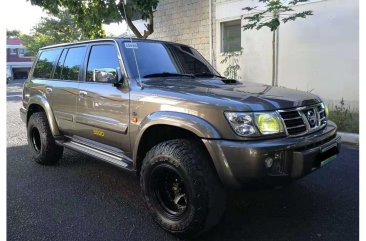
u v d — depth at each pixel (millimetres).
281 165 2982
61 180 4836
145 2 9914
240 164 2898
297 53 8781
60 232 3420
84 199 4188
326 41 8227
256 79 9805
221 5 10492
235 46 10469
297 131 3205
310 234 3301
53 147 5348
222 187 3117
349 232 3316
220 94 3277
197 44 11578
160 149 3279
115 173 5113
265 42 9445
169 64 4340
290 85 9031
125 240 3260
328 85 8336
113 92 3965
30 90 5746
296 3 7895
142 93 3643
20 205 4031
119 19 10008
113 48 4223
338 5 7922
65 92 4812
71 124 4773
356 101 7895
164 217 3344
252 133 2936
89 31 10180
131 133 3742
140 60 4105
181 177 3129
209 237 3289
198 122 3064
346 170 4910
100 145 4387
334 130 3631
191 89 3506
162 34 12836
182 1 11859
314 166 3170
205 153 3145
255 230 3400
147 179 3416
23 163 5633
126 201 4129
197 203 3045
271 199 4066
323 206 3859
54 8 10406
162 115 3324
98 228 3490
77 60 4844
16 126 9102
